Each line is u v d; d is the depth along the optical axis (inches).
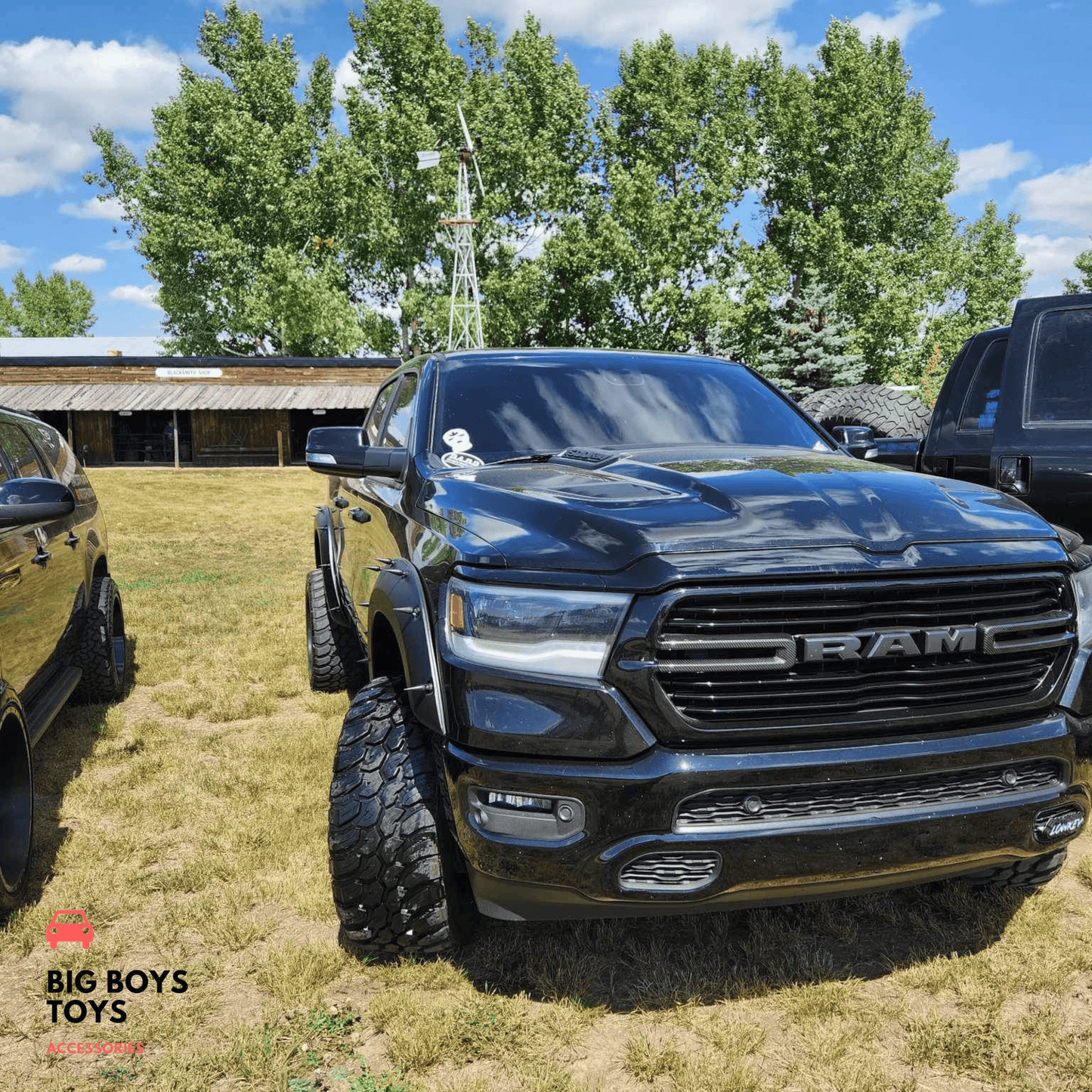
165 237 2046.0
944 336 2294.5
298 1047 99.7
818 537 96.3
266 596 390.6
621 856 90.9
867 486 109.0
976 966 112.7
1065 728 101.8
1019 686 100.1
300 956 114.9
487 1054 99.0
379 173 2159.2
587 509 102.7
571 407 151.3
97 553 230.8
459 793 97.0
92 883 137.0
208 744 200.4
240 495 973.2
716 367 173.5
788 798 92.9
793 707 91.9
